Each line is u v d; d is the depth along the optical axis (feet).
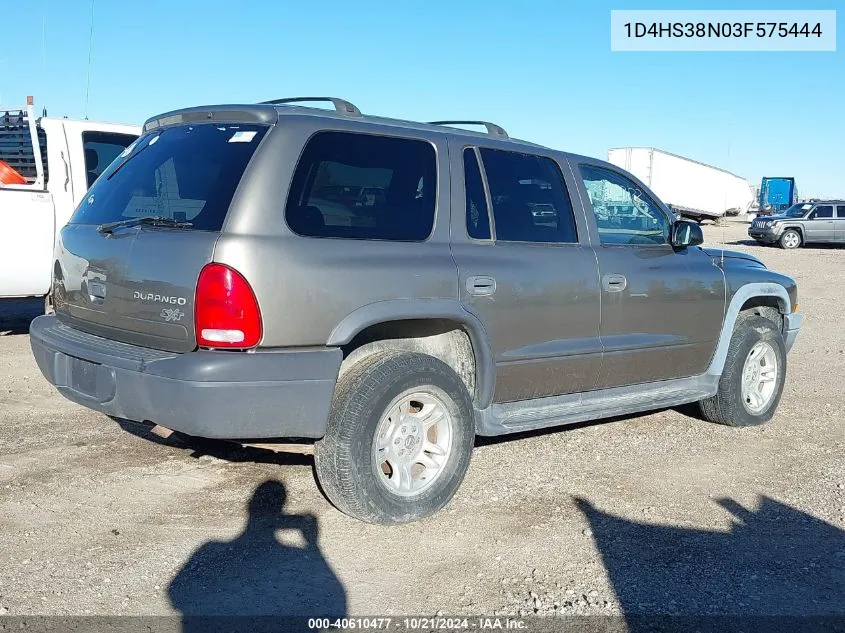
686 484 16.35
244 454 17.28
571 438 19.31
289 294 12.42
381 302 13.34
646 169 134.10
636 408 17.87
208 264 12.15
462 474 14.43
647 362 18.25
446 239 14.61
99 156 30.50
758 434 20.25
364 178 13.84
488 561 12.59
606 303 17.03
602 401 17.75
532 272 15.62
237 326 12.11
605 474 16.79
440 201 14.67
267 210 12.56
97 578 11.71
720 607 11.39
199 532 13.34
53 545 12.74
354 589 11.60
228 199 12.59
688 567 12.60
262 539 13.15
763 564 12.79
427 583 11.84
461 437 14.37
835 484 16.61
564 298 16.19
